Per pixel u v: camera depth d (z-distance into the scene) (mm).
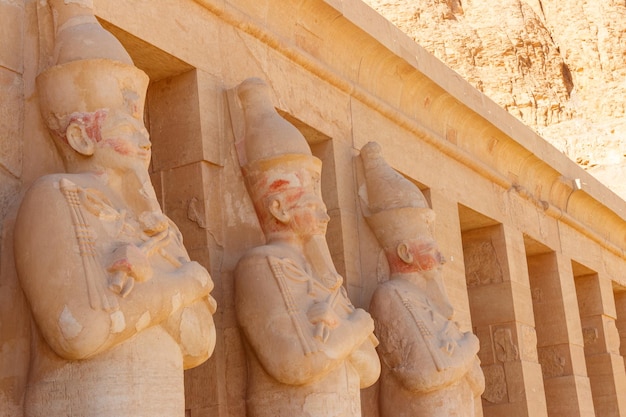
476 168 9727
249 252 5758
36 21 5000
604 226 13000
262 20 6902
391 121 8406
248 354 5738
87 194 4453
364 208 7555
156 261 4586
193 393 5785
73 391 4203
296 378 5391
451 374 6695
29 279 4281
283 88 7012
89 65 4734
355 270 7328
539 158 10836
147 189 4746
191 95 6188
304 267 5879
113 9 5637
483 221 9961
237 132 6301
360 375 5887
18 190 4730
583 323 12594
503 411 9633
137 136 4812
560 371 11055
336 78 7605
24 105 4887
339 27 7547
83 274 4219
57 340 4168
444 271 8633
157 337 4438
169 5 6102
